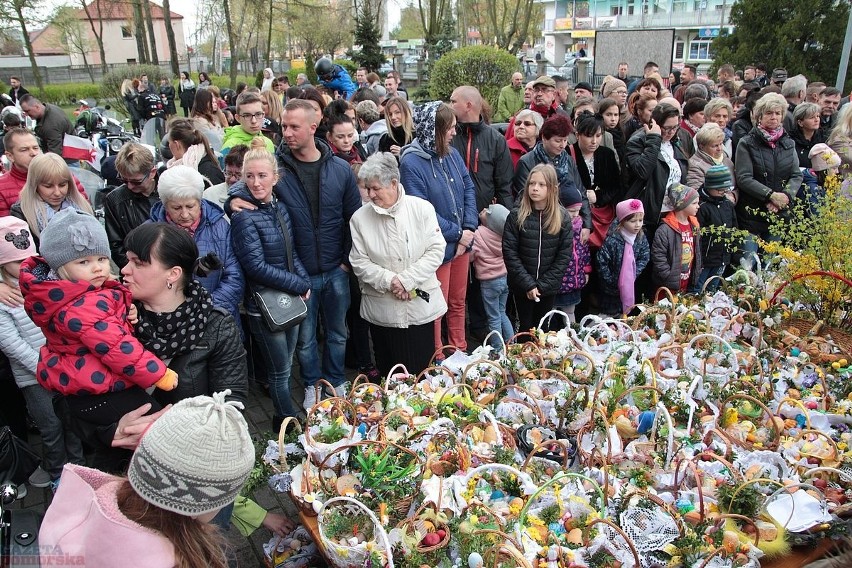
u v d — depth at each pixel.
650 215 4.94
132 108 15.62
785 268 3.82
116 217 3.84
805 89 7.56
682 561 1.97
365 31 19.94
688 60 45.56
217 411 1.44
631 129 5.78
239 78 33.69
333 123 4.70
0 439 2.55
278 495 3.37
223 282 3.36
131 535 1.37
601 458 2.32
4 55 48.16
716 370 3.01
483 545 1.93
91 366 2.03
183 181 3.17
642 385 2.79
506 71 11.73
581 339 3.40
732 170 5.69
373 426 2.56
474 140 4.78
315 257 3.85
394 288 3.72
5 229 2.82
